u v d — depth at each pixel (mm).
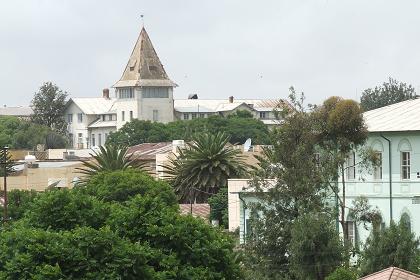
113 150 142250
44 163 174250
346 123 98375
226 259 66500
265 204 92250
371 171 112375
